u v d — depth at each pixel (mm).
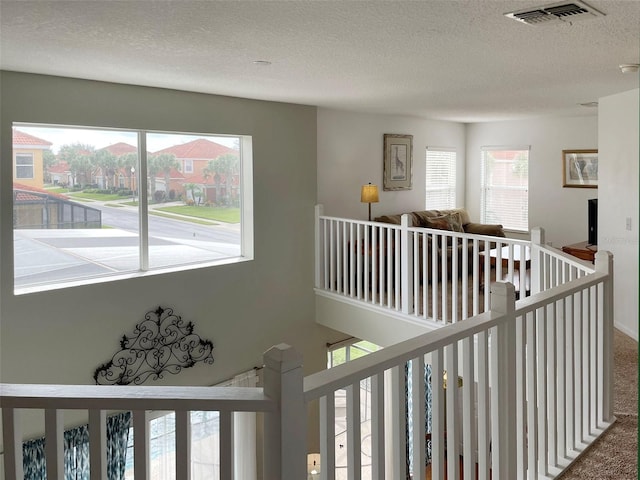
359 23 3150
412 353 1807
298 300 6992
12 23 3186
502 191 9477
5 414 1445
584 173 8414
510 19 3076
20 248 4922
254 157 6414
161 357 5785
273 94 5977
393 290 7016
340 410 6973
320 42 3611
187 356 5996
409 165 8766
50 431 1438
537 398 2688
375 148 8227
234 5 2824
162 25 3213
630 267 5496
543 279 4461
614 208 5855
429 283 7410
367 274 6363
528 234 9156
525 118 8828
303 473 1503
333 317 6898
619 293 5719
